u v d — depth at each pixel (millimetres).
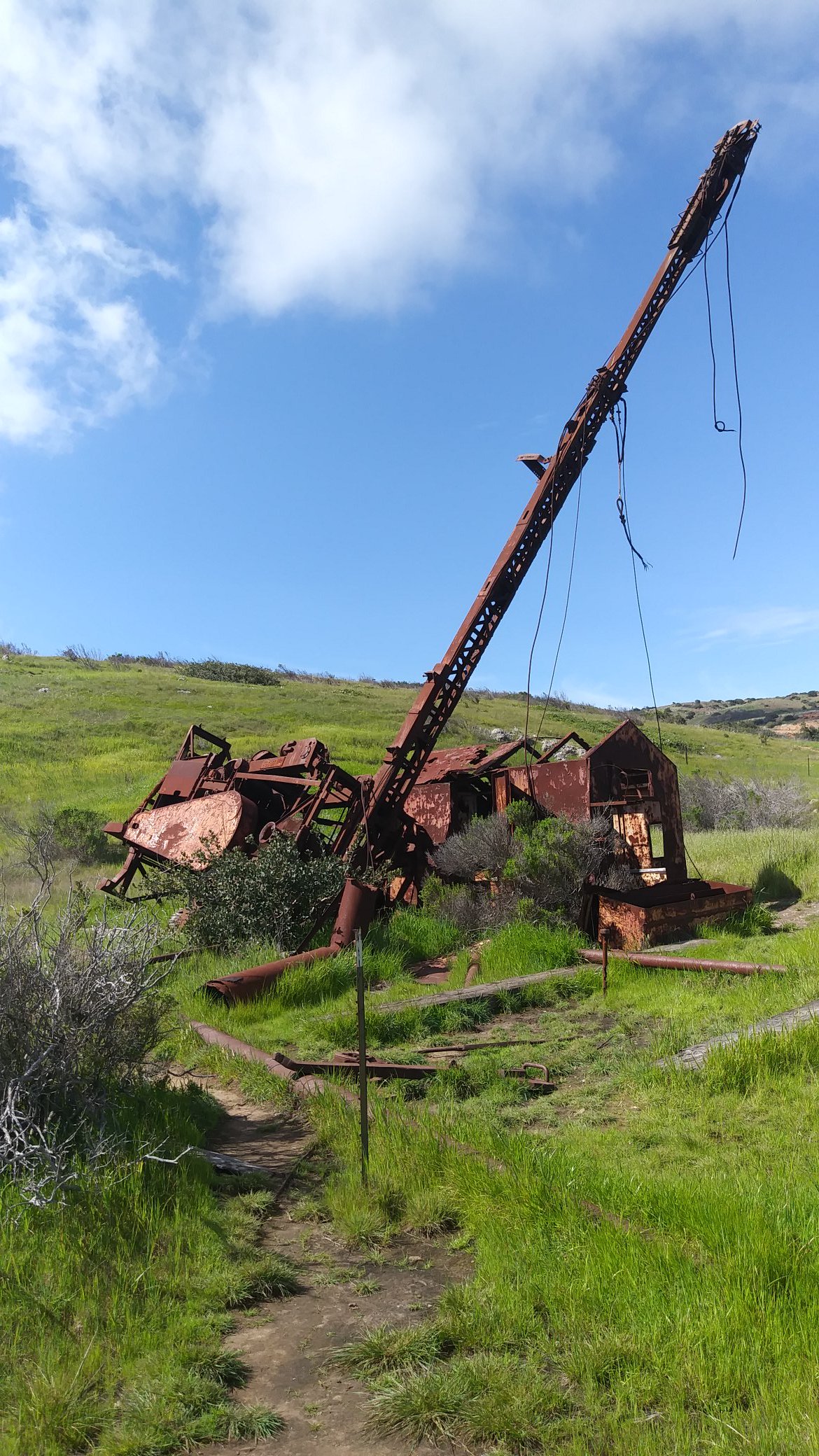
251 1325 3875
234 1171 5543
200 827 15969
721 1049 7098
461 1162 5184
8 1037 5492
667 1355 3287
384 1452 3021
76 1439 3062
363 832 15539
